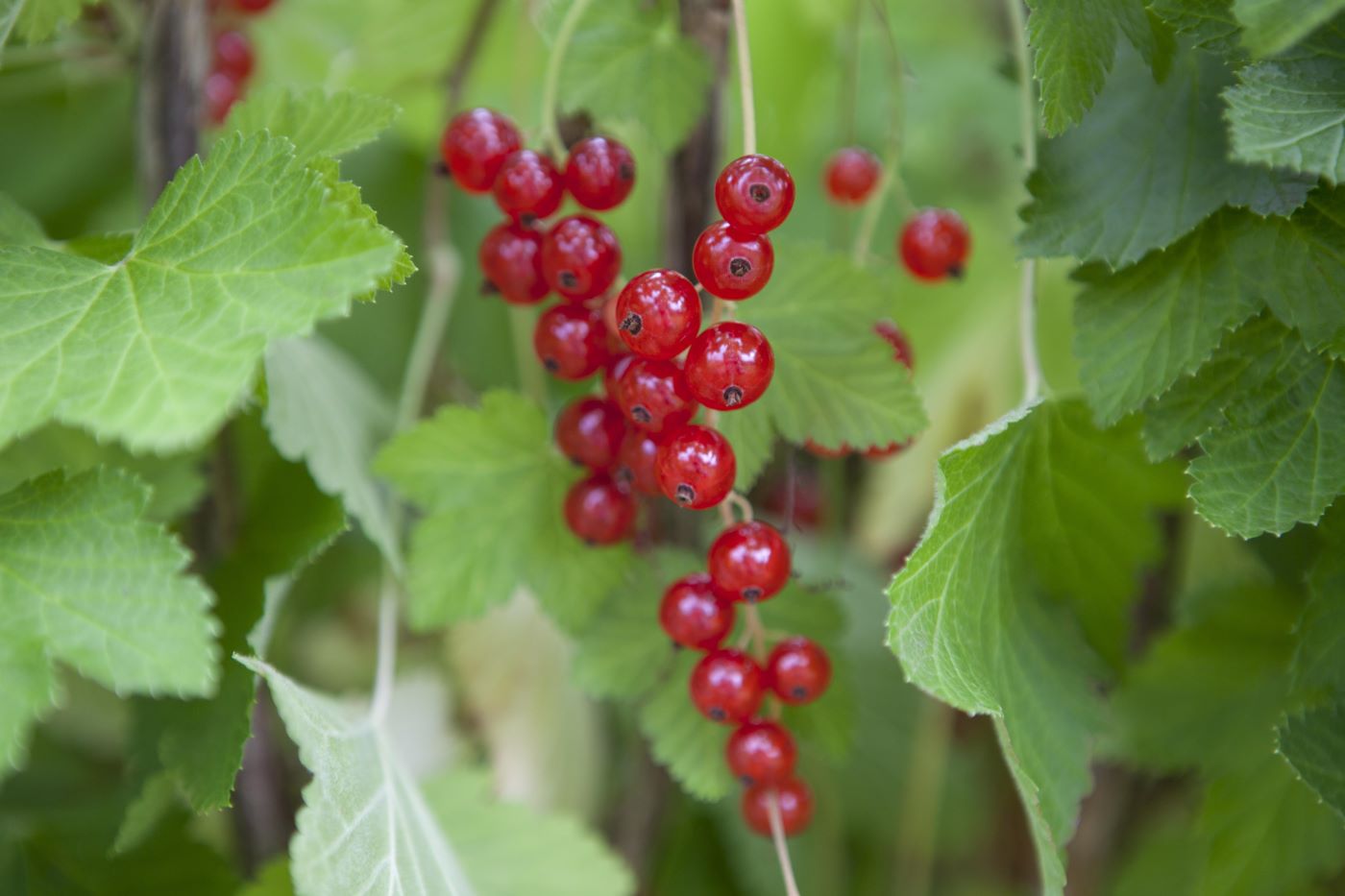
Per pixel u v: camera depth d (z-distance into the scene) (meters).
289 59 0.48
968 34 0.54
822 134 0.52
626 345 0.35
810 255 0.37
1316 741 0.35
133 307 0.33
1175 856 0.44
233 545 0.38
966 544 0.35
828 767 0.44
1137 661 0.42
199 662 0.33
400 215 0.47
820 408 0.36
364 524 0.38
